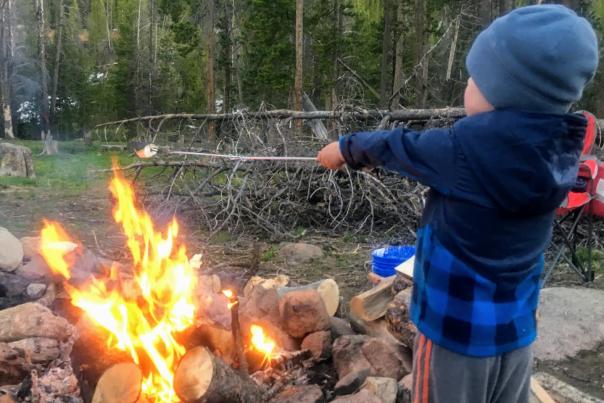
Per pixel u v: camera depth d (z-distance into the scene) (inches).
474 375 68.6
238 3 1321.4
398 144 70.8
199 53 1333.7
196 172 375.6
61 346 134.4
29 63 1512.1
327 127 398.9
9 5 1408.7
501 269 67.7
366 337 140.3
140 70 1457.9
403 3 1082.7
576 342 167.8
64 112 1508.4
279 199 326.0
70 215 367.2
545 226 70.9
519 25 65.3
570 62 64.3
